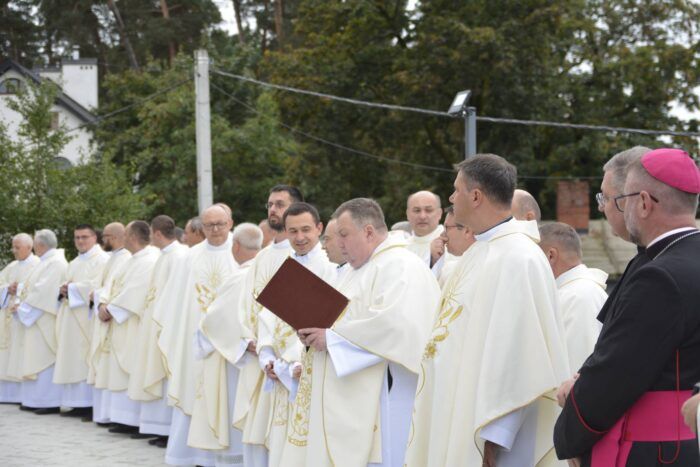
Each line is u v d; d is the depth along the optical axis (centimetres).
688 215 301
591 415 294
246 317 666
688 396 290
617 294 318
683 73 2742
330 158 2617
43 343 1051
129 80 3019
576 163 2788
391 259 498
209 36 3272
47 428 949
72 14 3694
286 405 577
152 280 888
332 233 562
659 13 2839
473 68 2300
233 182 2695
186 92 2644
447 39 2314
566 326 456
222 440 701
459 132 2530
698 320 282
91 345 973
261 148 2620
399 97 2486
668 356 283
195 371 766
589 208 2888
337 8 2552
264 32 3875
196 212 2650
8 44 3838
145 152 2459
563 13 2380
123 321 910
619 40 2916
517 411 371
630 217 308
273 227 677
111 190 1619
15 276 1133
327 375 491
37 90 1655
